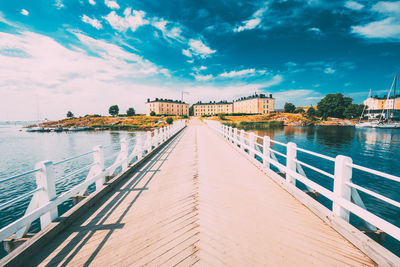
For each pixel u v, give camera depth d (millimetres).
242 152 9094
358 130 50781
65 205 10383
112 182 4809
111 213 3543
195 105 116000
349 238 2625
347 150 23188
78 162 20812
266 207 3707
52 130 78000
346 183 2893
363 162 17625
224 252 2461
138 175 5910
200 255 2412
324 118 81625
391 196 10148
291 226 3041
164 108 105250
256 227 3020
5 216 9477
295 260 2312
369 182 12250
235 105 110125
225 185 4980
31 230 8242
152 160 7949
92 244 2668
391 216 8039
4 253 6754
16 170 18891
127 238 2793
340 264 2238
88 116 127938
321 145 26875
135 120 92625
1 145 35750
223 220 3238
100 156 4473
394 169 15422
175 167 6836
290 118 76375
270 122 69625
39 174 2930
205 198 4160
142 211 3609
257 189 4688
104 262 2332
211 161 7746
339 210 2969
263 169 6250
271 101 87312
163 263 2289
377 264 2195
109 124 91875
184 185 4996
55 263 2324
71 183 13711
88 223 3209
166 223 3178
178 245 2615
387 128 56719
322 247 2537
